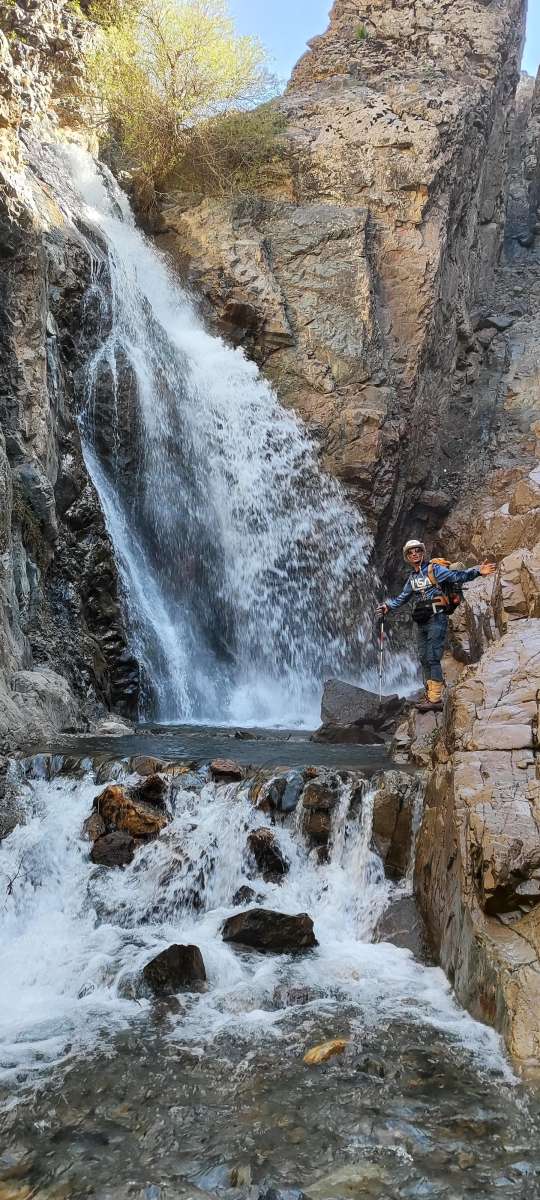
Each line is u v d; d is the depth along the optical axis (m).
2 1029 5.52
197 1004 5.80
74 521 13.66
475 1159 4.06
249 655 16.92
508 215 27.89
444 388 21.00
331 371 18.92
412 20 23.44
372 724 12.06
